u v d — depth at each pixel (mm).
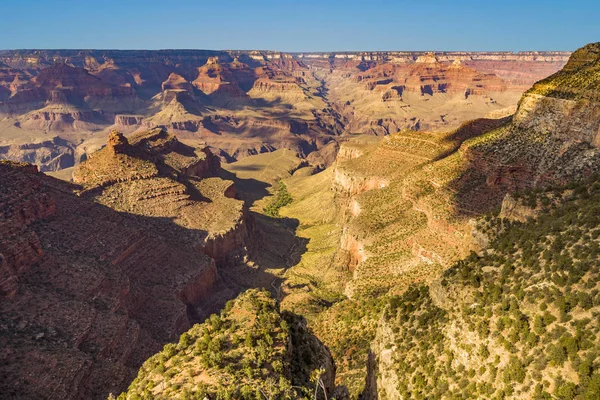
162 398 33500
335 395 42375
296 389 35719
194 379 35094
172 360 39031
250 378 34125
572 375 28953
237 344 38719
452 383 36156
